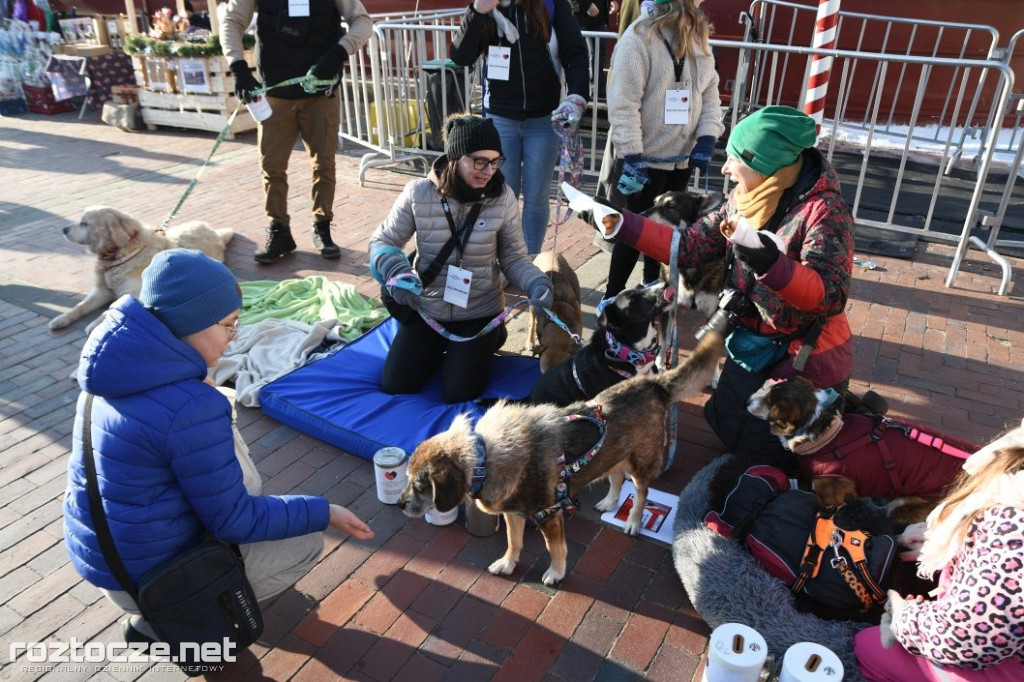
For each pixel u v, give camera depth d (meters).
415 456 2.82
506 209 3.99
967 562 1.89
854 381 4.55
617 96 4.78
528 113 5.16
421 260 4.09
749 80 9.51
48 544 3.27
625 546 3.33
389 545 3.30
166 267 2.27
